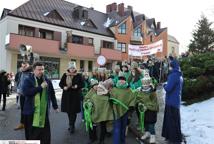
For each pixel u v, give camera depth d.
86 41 39.06
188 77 12.83
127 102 7.29
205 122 8.95
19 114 12.34
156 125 9.44
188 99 12.25
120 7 48.34
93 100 7.45
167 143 7.51
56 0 40.06
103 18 47.22
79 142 8.02
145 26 50.62
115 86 7.67
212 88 12.17
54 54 33.88
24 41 30.44
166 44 56.28
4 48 30.97
